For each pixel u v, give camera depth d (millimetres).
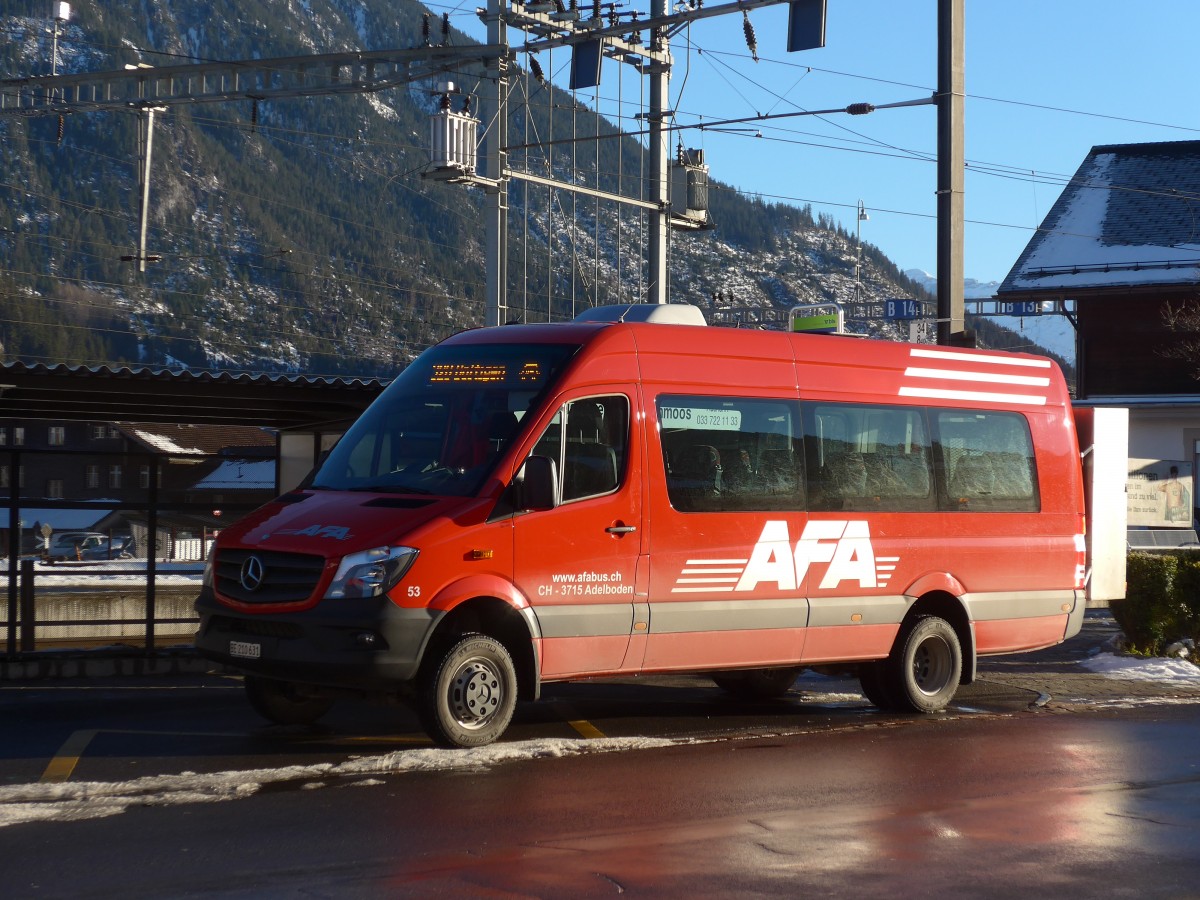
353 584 9320
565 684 13844
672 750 10125
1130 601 16438
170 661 13961
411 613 9352
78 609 14203
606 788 8641
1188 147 46031
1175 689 14125
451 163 26766
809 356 11898
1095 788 8953
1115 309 42656
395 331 177875
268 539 9711
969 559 12758
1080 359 43031
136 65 33156
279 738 10312
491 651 9773
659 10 28922
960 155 18562
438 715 9547
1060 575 13523
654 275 30422
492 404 10359
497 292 27672
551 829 7523
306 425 15781
